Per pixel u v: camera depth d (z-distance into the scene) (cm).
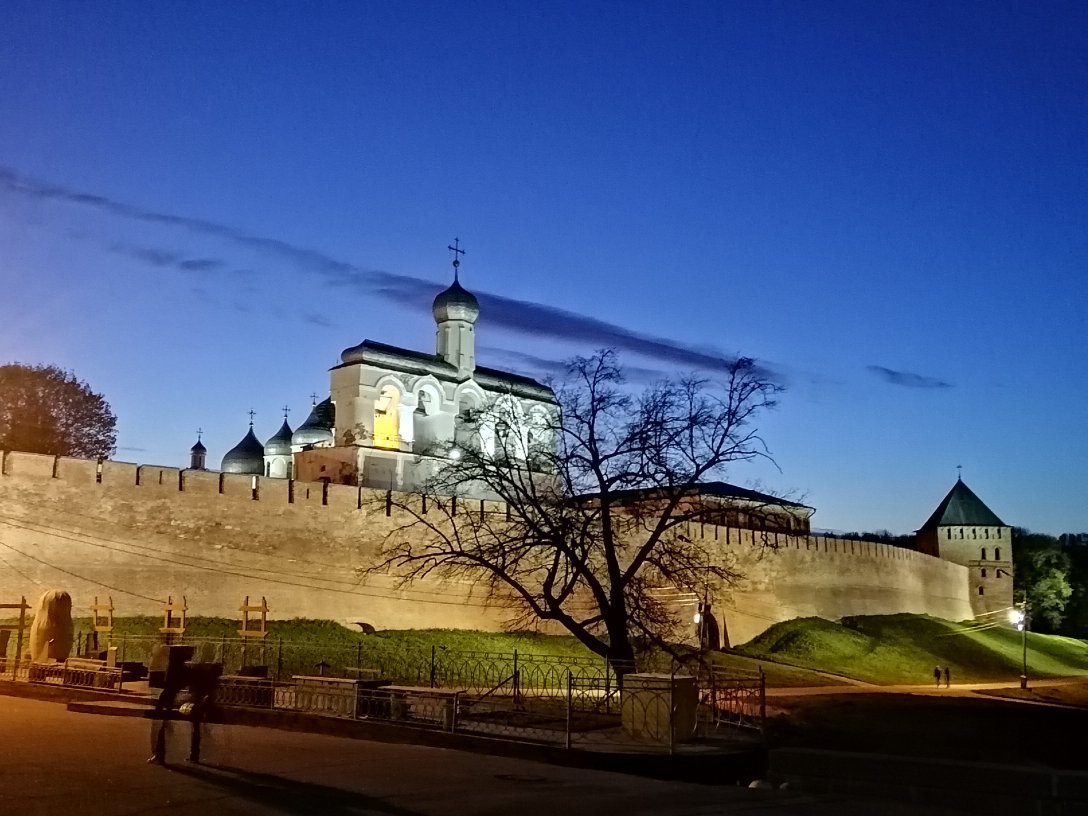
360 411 5253
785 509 3234
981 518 8325
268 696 1802
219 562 3431
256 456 7156
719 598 4872
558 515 2539
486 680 2869
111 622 2673
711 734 1748
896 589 6700
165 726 1195
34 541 3086
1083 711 3888
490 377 5934
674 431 2461
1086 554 9725
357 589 3725
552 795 1046
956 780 1017
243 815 905
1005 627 7762
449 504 4012
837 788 1091
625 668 2330
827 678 4259
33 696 2058
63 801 932
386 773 1164
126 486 3284
